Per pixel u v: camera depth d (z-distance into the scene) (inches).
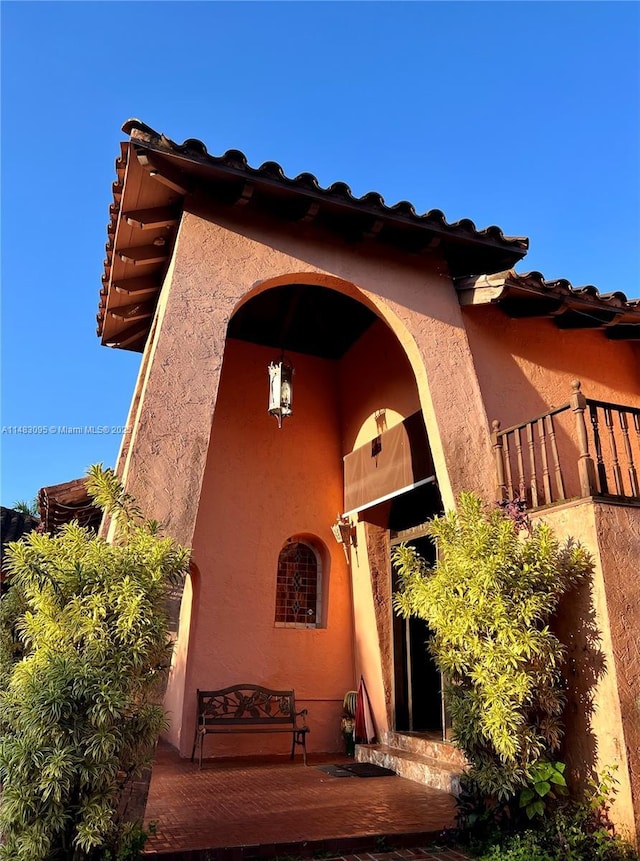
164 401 203.5
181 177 227.1
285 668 344.2
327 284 256.2
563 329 304.7
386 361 353.1
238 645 336.2
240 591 344.5
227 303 226.1
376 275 262.4
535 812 181.5
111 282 284.7
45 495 306.0
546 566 196.5
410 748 294.7
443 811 217.5
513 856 173.3
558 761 200.7
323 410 403.9
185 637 347.3
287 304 355.3
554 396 288.5
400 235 265.3
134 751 153.6
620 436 297.7
